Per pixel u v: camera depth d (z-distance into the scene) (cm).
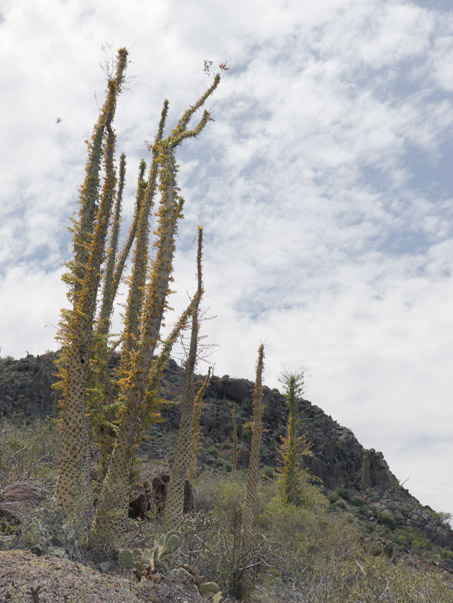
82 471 1132
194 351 1453
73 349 1215
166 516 1309
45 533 855
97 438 1531
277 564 1363
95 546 1044
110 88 1332
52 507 916
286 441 2720
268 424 5169
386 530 3997
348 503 4609
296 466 2641
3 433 1684
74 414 1167
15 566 643
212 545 1281
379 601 826
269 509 2053
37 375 4188
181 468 1346
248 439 4831
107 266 1766
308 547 1564
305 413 5653
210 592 813
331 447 5134
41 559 695
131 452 1228
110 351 1652
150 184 1628
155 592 722
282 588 1146
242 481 3253
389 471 5416
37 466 1349
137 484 1614
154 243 1382
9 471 1302
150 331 1311
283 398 5575
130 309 1512
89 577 678
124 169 1933
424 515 4603
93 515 1157
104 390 1556
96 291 1255
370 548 1744
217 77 1538
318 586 937
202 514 1481
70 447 1133
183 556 1182
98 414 1404
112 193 1307
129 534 1294
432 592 827
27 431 1942
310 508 2483
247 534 1403
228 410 5109
